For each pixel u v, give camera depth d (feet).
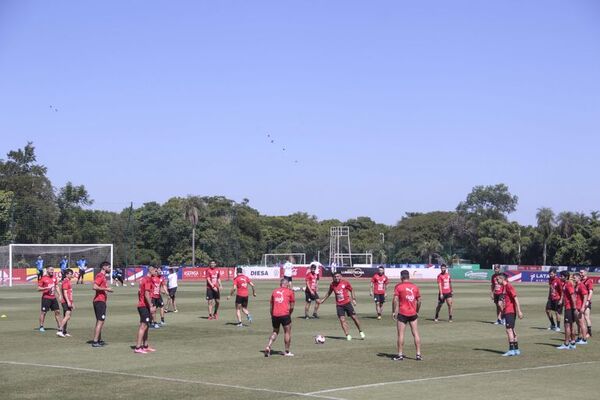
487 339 79.20
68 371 56.03
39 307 127.34
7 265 238.07
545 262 397.60
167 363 60.44
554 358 64.44
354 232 551.59
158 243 396.98
